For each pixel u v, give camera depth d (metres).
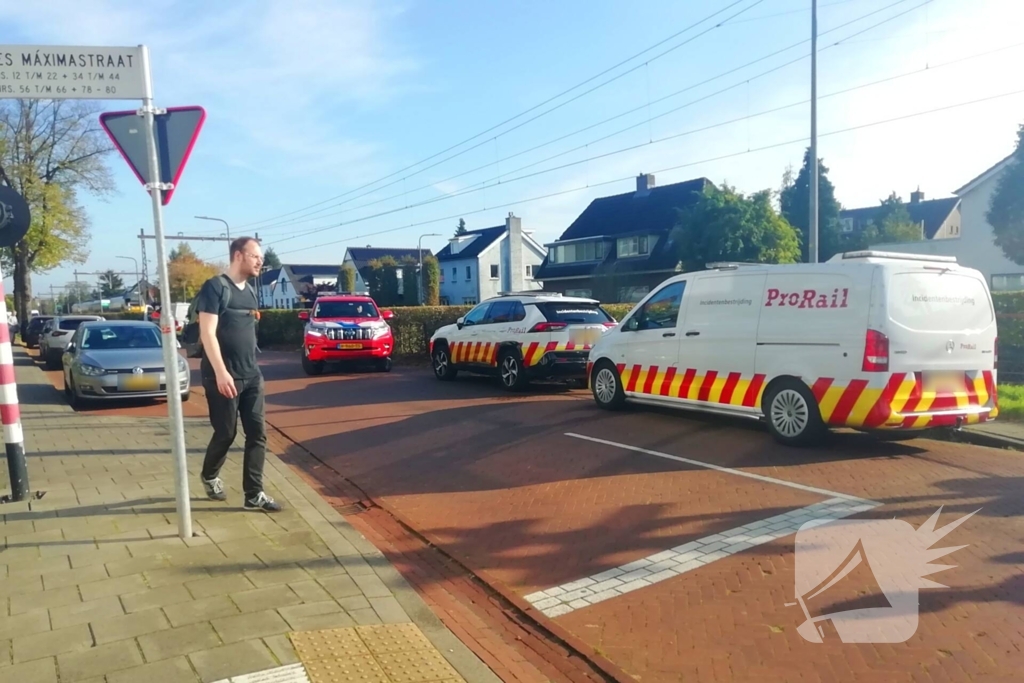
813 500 6.16
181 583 4.44
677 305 9.52
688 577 4.75
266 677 3.41
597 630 4.12
